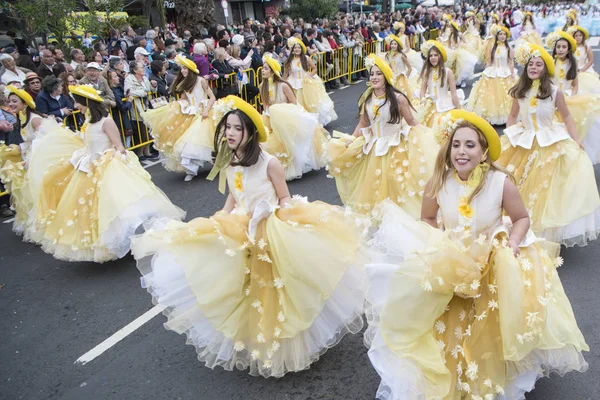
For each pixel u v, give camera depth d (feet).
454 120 9.74
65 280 18.08
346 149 18.94
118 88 30.42
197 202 24.82
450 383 9.41
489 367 9.45
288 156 25.38
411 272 9.30
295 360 11.54
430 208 10.62
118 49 37.68
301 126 24.93
